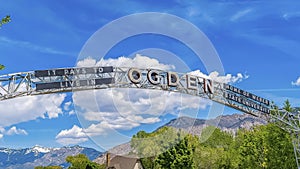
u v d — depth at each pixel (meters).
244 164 51.59
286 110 39.56
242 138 61.50
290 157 41.22
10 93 25.03
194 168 43.72
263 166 48.34
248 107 36.53
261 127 50.94
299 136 39.44
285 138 41.72
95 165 65.12
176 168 41.53
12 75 24.98
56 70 24.95
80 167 70.19
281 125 40.16
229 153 58.78
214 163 56.22
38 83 25.08
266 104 38.34
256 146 49.81
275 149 42.44
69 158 74.88
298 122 39.91
